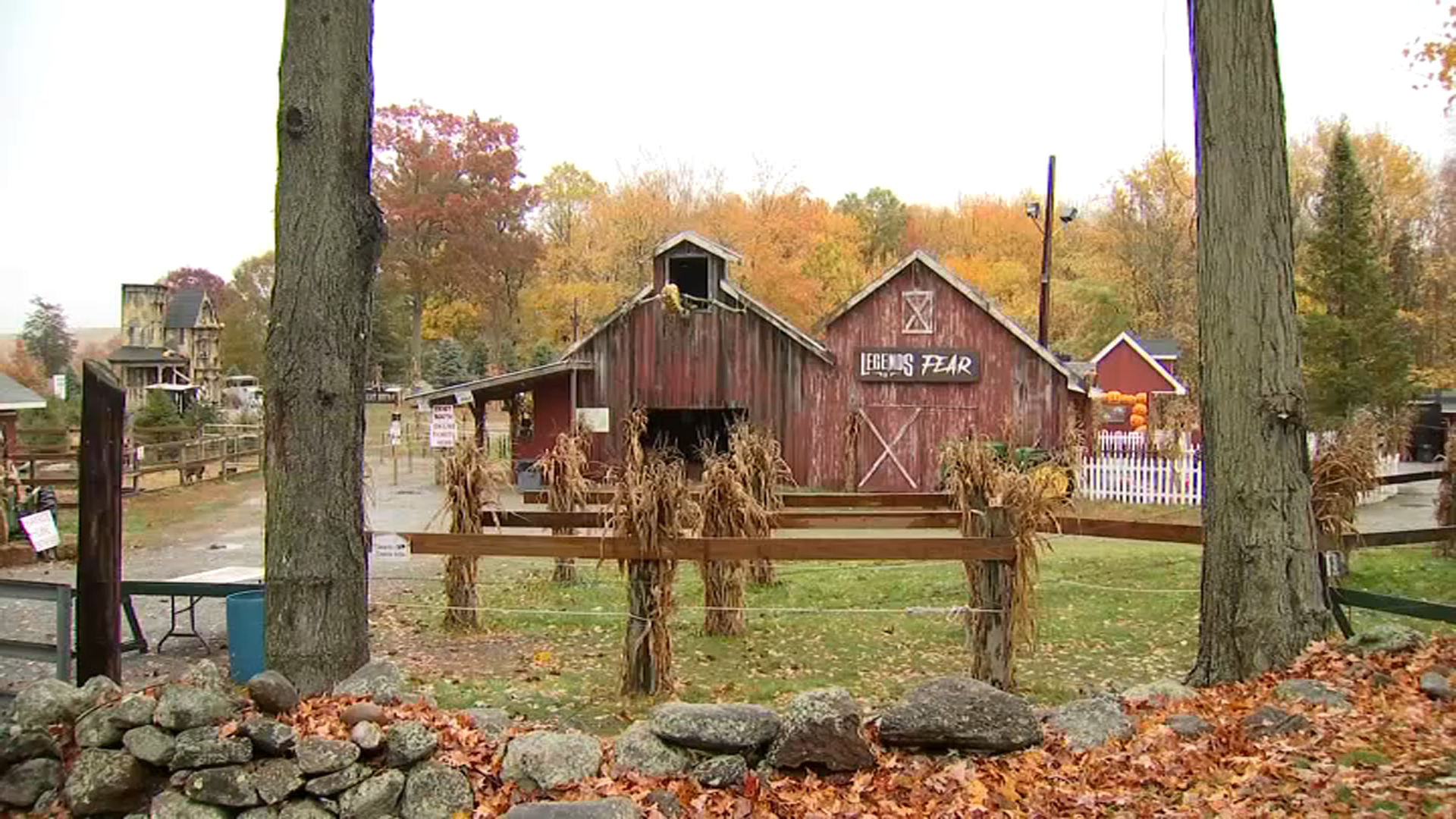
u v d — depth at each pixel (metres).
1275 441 6.80
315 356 6.18
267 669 6.22
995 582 7.83
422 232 61.34
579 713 7.28
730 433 17.72
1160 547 15.63
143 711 5.02
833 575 13.27
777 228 49.53
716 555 7.66
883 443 25.64
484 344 63.62
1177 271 50.41
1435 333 40.53
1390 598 7.43
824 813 4.91
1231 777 5.18
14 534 16.44
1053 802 5.02
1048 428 25.19
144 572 14.36
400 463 34.31
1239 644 6.83
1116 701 6.43
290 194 6.19
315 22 6.17
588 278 53.44
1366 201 28.81
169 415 35.50
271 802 4.80
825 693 5.44
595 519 10.70
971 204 59.75
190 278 89.00
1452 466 13.73
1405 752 5.21
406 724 5.11
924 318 25.56
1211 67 6.96
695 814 4.91
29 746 5.16
